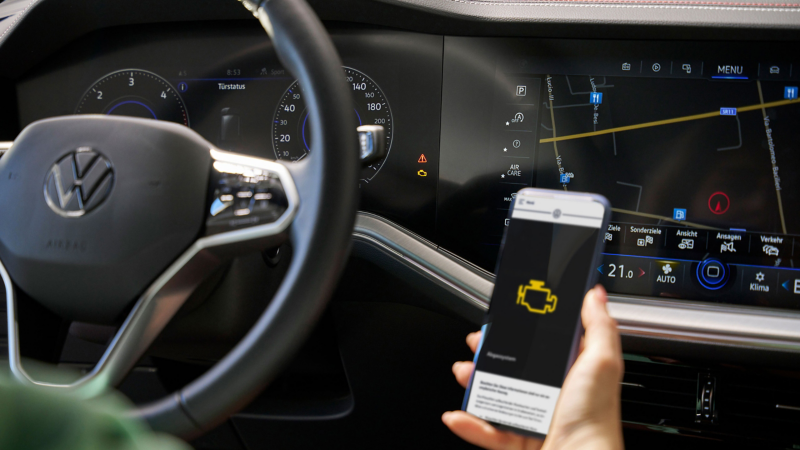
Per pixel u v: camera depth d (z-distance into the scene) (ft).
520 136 3.84
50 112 4.36
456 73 3.88
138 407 2.04
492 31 3.77
